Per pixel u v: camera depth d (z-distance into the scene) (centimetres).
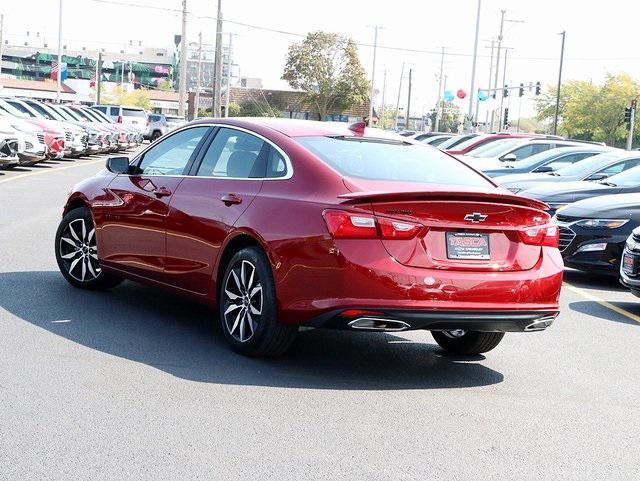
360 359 702
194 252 718
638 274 993
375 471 459
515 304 632
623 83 11162
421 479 452
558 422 566
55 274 957
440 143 3331
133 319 771
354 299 600
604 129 11250
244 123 728
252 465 456
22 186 2014
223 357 667
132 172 810
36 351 648
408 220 608
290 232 627
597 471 480
